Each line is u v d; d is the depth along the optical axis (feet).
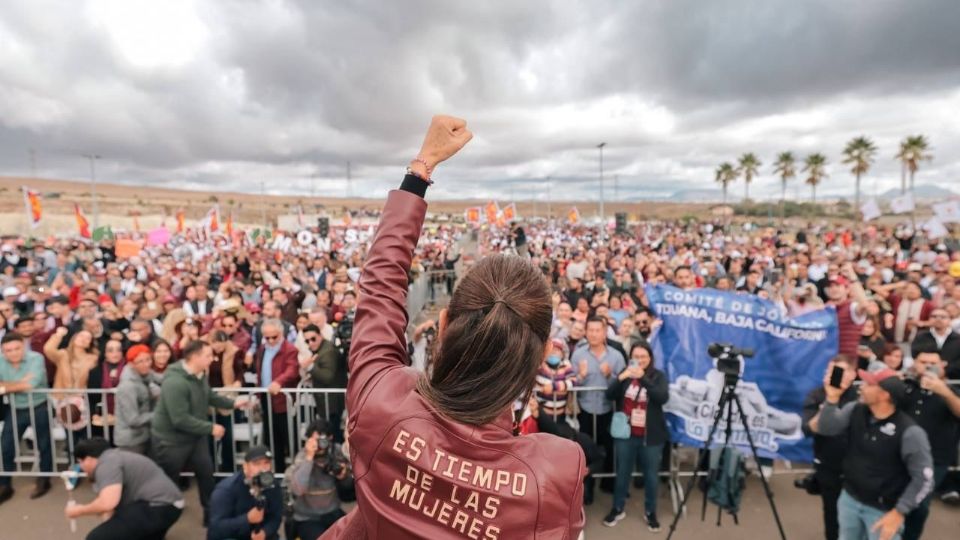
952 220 54.29
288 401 20.20
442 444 2.83
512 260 3.32
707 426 17.85
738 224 260.42
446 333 3.09
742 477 18.16
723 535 17.35
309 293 37.83
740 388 17.76
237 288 38.40
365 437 3.02
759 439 17.61
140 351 18.22
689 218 326.44
